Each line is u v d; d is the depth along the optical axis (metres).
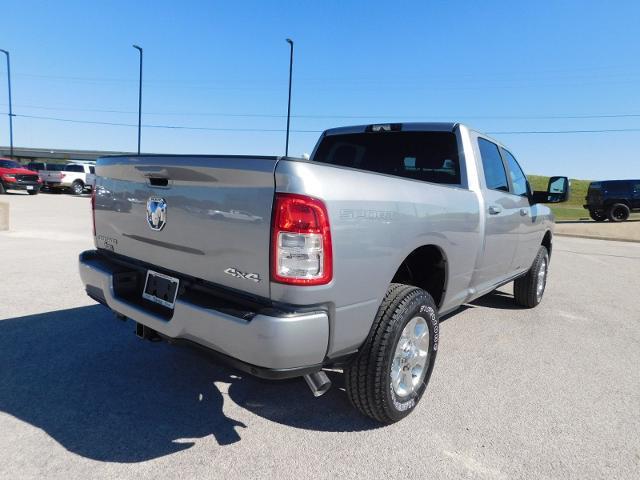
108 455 2.50
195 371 3.60
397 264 2.71
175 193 2.62
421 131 4.20
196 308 2.36
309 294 2.20
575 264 10.46
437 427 2.95
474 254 3.77
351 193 2.38
